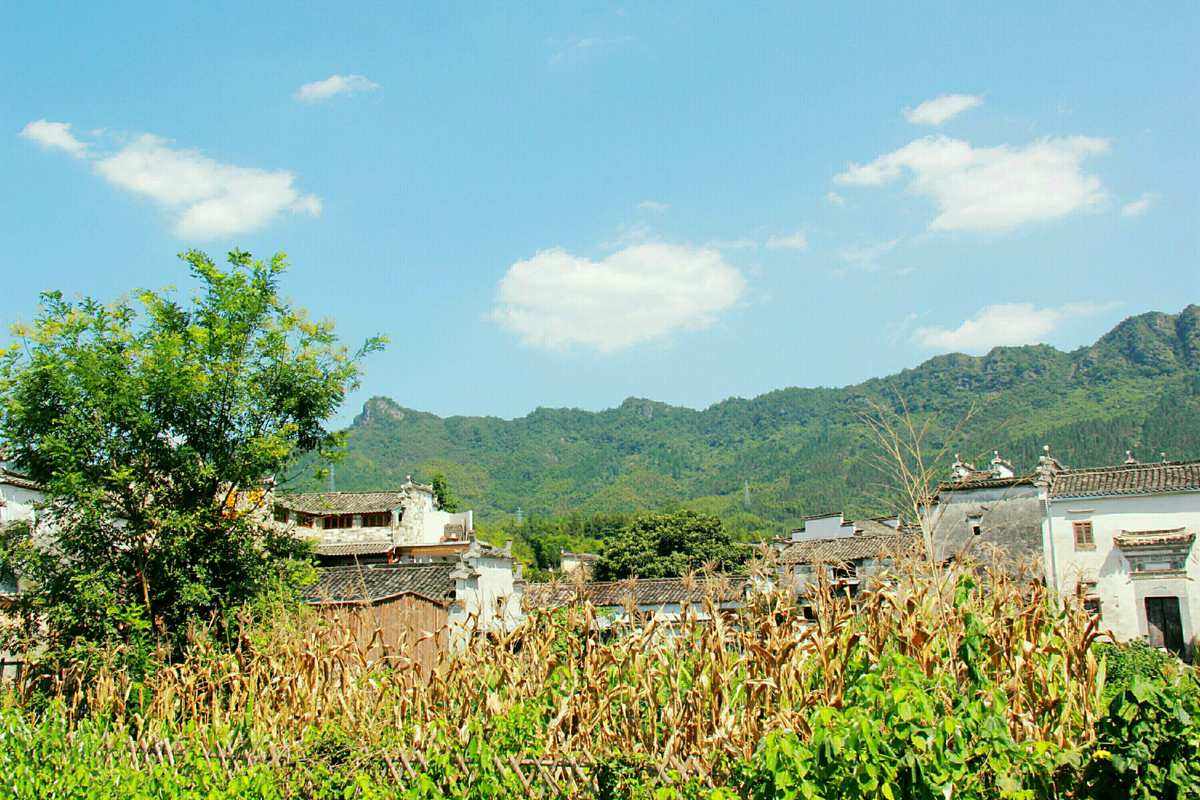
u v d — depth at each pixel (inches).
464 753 321.4
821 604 318.7
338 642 434.6
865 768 236.2
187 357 719.1
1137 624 1091.3
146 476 703.7
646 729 319.3
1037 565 362.9
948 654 301.9
